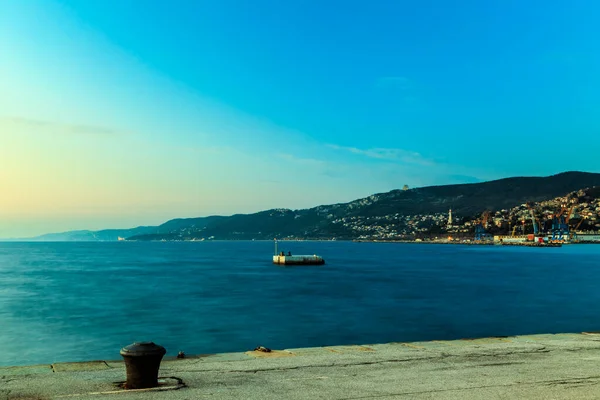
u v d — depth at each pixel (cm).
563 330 3728
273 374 1130
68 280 8806
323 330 3784
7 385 1008
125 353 986
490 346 1547
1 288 7275
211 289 7206
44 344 3338
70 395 923
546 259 17750
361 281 8712
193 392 952
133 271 11431
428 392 962
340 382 1048
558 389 988
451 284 8006
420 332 3678
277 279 9169
